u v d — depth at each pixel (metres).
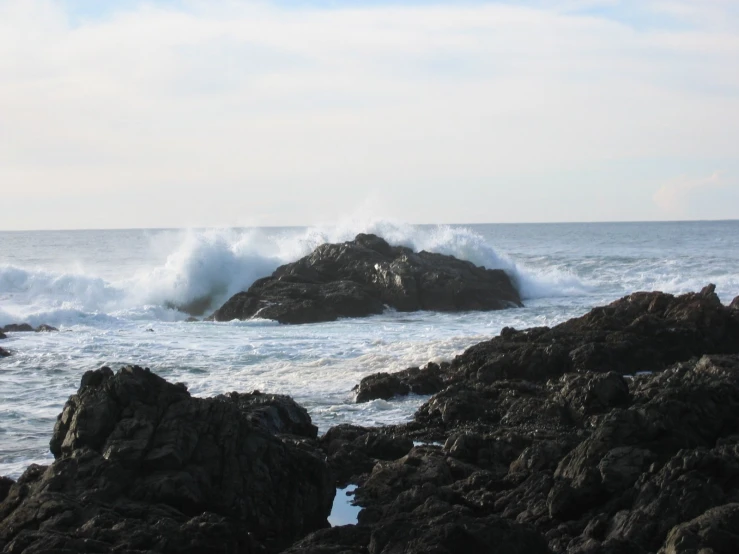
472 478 18.09
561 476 16.94
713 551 12.23
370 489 18.38
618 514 14.86
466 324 46.41
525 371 28.11
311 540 14.51
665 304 33.44
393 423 24.66
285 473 16.47
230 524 13.98
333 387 29.56
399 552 13.20
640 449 16.61
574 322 32.97
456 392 24.69
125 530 13.59
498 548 13.24
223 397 22.20
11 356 36.28
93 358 36.00
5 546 13.29
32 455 21.66
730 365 23.19
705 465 15.52
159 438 15.84
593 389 22.22
